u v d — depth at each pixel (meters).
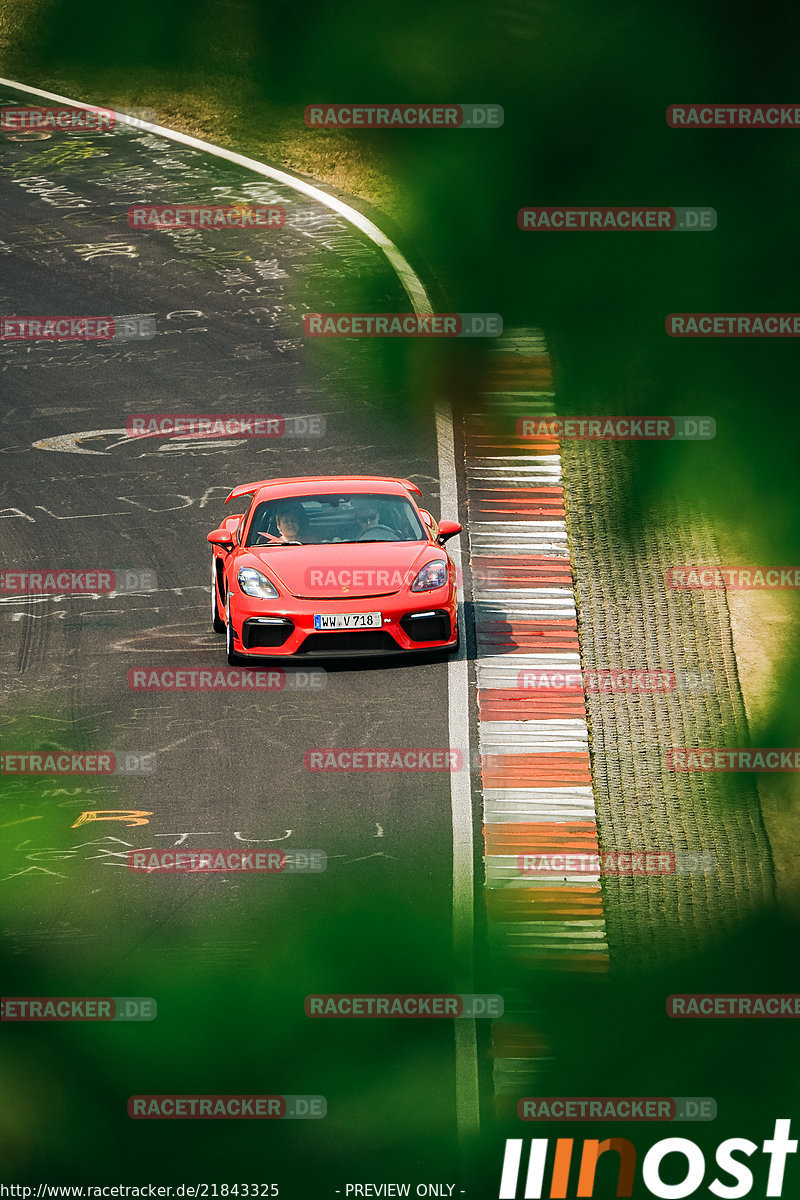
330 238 85.75
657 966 33.69
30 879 36.06
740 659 47.78
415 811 38.72
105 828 38.22
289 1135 28.73
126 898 35.22
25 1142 28.52
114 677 46.19
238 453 63.62
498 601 50.50
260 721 43.12
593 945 34.06
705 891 36.53
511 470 61.22
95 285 81.00
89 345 74.56
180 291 80.00
